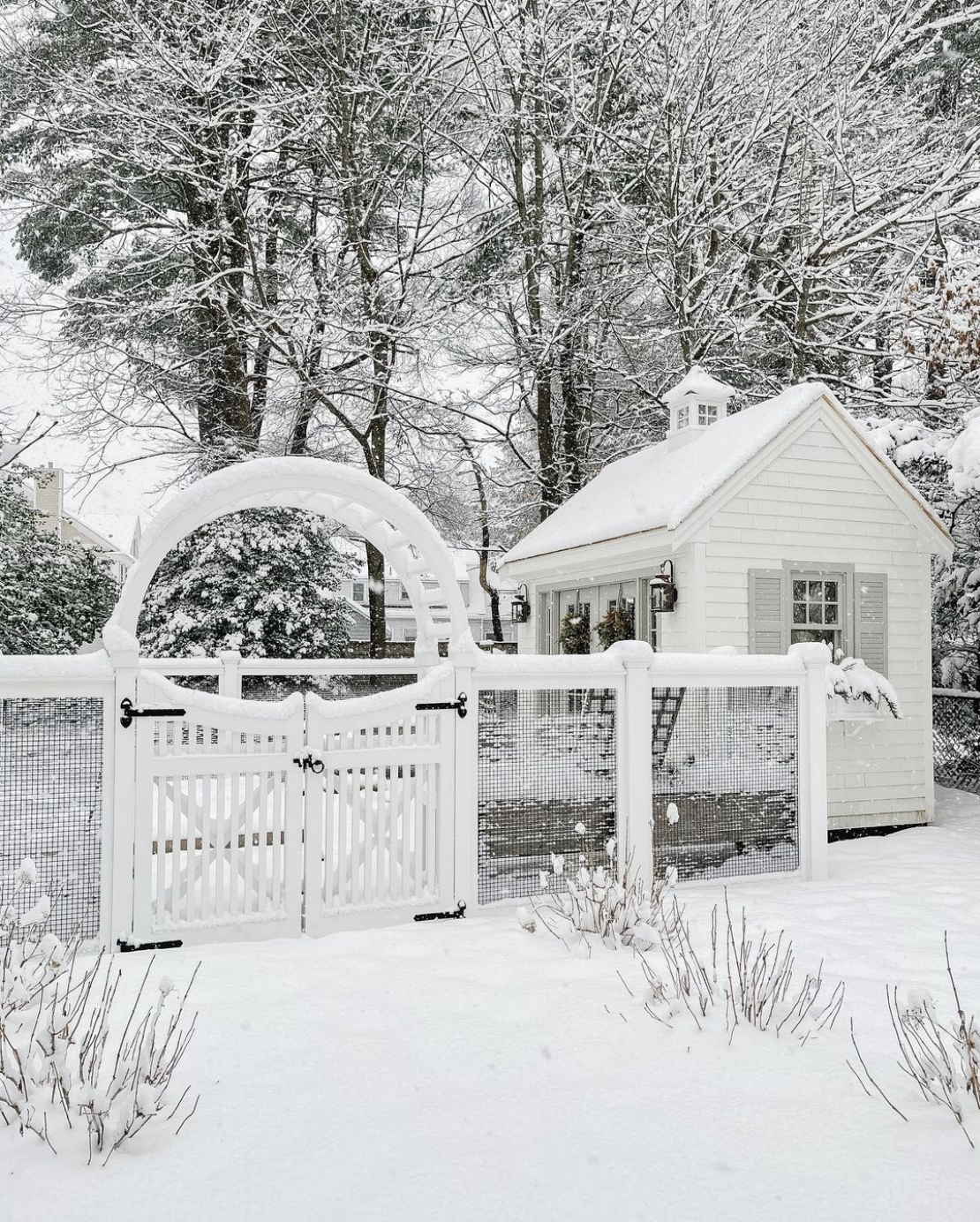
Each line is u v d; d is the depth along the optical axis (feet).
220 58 51.93
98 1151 9.27
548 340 61.16
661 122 57.16
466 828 19.31
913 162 54.03
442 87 59.82
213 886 18.65
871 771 31.37
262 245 61.05
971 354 37.83
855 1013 13.29
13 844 15.70
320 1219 8.10
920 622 32.37
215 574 57.62
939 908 19.49
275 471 18.22
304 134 55.88
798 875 22.56
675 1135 9.61
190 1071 11.20
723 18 55.01
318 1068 11.29
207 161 53.78
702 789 21.74
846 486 31.37
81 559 58.23
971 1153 9.10
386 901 18.52
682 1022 12.81
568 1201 8.37
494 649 61.77
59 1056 9.84
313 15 54.65
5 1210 8.25
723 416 39.83
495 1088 10.77
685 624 29.99
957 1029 10.53
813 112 54.03
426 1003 13.65
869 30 55.01
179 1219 8.11
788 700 22.79
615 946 16.55
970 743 39.32
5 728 15.66
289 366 55.72
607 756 20.70
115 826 16.37
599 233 63.05
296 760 17.87
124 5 51.55
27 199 57.36
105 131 55.26
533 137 61.36
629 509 34.76
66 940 15.98
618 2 56.75
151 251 56.34
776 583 30.37
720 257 56.95
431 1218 8.10
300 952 16.35
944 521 40.45
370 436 62.28
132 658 16.46
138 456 57.77
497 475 74.59
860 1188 8.55
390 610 111.14
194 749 17.13
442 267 62.08
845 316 57.41
